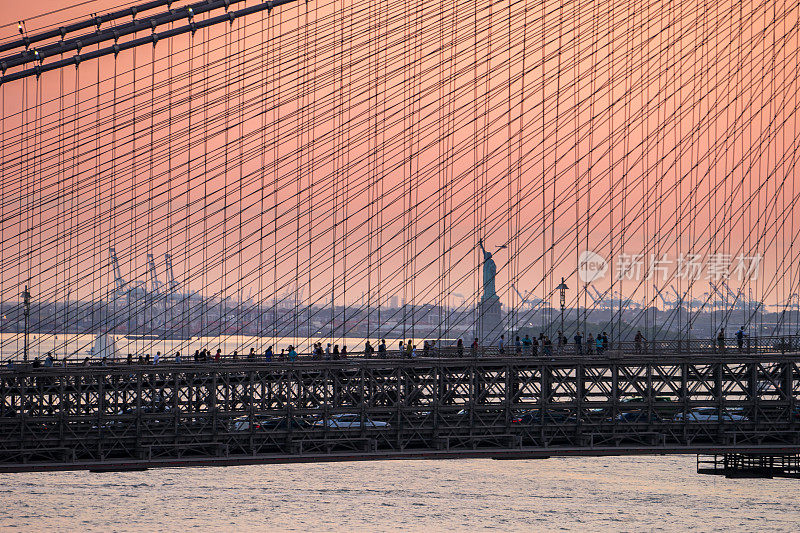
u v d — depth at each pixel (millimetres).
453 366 199375
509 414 199500
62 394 182875
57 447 181250
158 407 196750
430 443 198625
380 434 196125
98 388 194125
